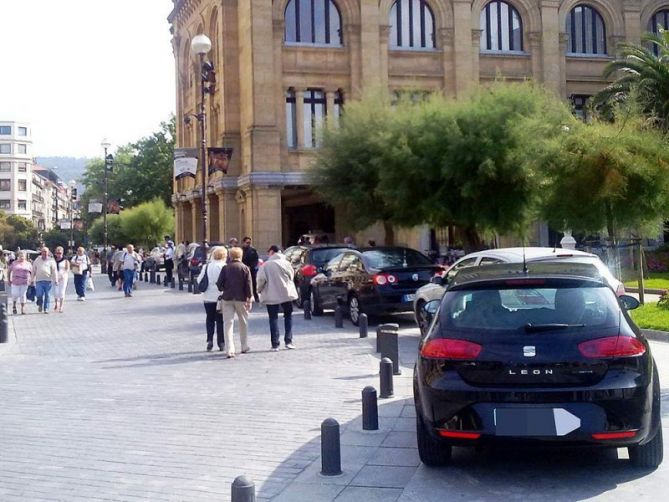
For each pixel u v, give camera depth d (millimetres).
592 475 5828
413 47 37281
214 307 13562
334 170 27266
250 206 34406
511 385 5445
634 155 16141
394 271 15875
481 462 6277
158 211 68750
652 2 40531
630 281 25531
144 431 7773
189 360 12555
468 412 5488
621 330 5586
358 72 35969
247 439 7352
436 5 37344
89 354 13586
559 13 39250
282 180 34250
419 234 36250
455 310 5980
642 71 29984
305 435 7438
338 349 13242
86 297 29062
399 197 23125
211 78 25562
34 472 6441
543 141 20016
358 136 26984
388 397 9039
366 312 16156
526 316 5738
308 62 35562
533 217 22391
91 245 101000
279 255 13469
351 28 35938
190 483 6047
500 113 22266
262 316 19672
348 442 7070
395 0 37000
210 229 42469
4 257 34844
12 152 142750
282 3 35094
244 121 36406
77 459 6812
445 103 24609
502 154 21594
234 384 10250
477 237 24906
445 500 5398
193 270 29859
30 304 26844
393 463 6375
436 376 5668
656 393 5652
